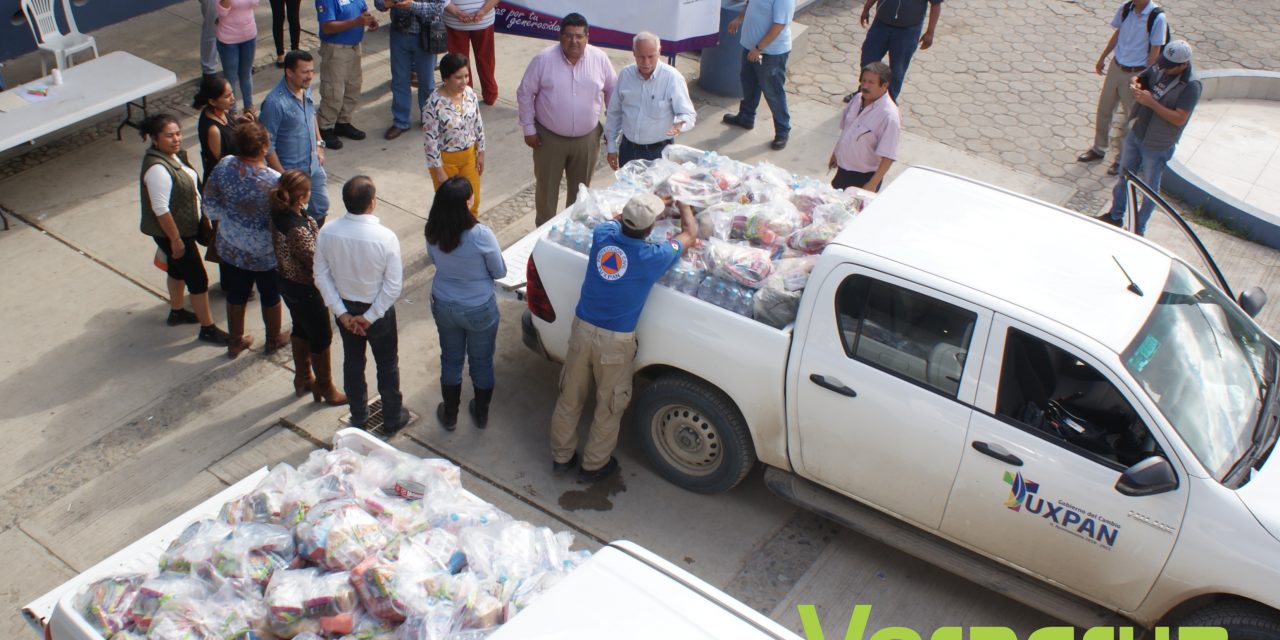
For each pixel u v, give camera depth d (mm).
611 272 5113
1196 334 4809
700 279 5312
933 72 10891
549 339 5898
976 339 4637
